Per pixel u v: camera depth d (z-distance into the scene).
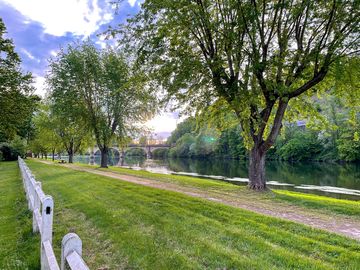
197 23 11.59
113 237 5.50
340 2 9.98
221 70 12.64
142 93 27.16
